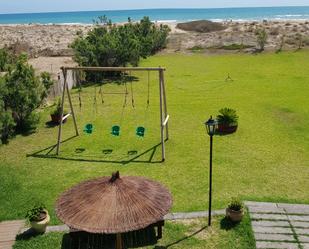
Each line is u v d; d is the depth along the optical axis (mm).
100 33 31734
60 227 10852
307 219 10898
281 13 168625
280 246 9812
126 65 30984
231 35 47344
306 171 13914
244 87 26047
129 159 15211
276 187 12797
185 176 13664
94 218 7402
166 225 10758
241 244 9930
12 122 17266
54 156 15664
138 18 159250
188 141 16859
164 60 37094
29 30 69000
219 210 11391
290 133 17594
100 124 19328
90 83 28031
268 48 40250
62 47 45188
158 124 19172
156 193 8188
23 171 14367
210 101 23000
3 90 17531
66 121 19859
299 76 28719
